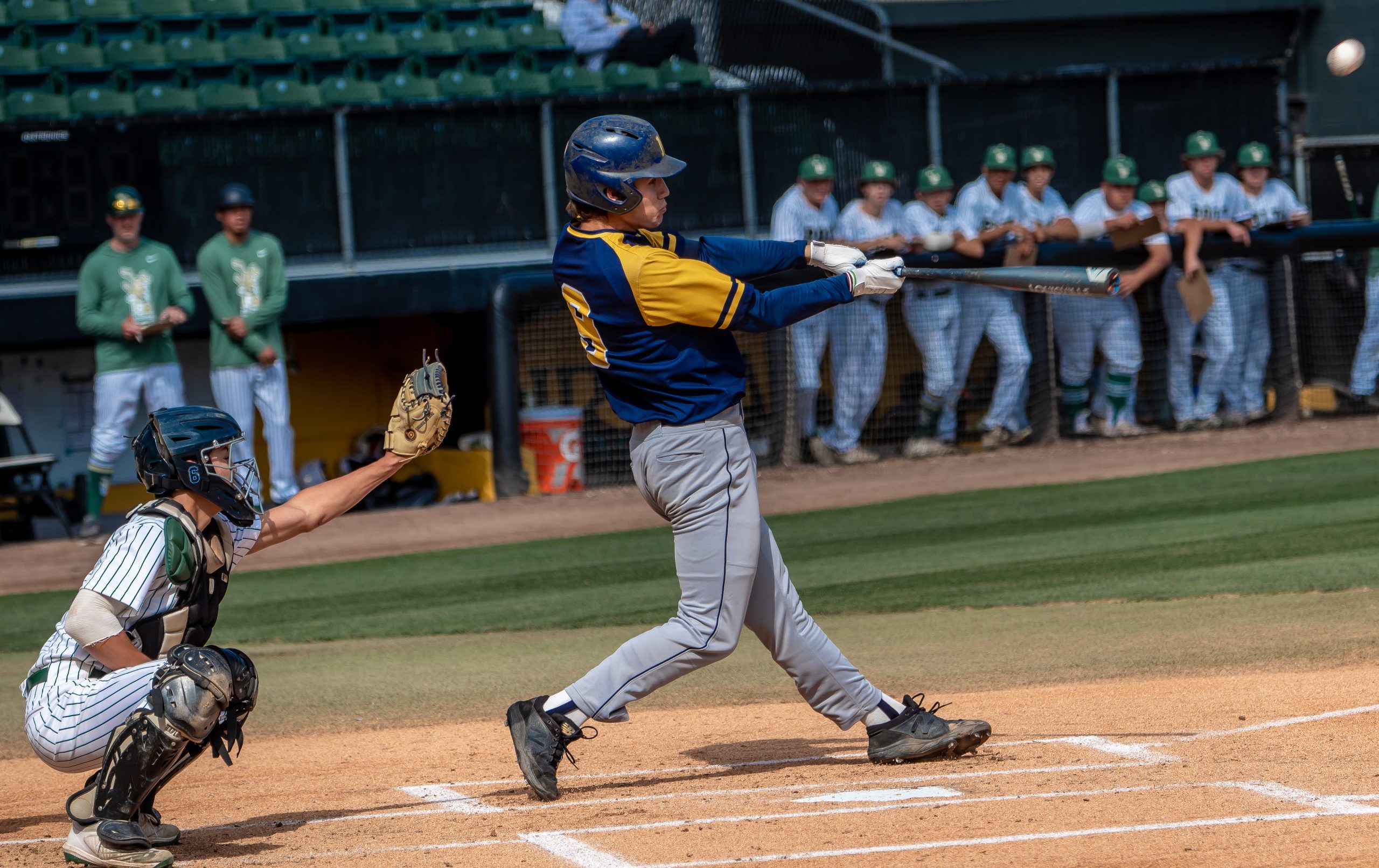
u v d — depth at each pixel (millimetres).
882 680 16641
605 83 42594
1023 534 27750
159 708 9266
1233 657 16484
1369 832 9203
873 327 36594
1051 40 54000
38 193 34344
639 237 11234
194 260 35688
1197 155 37344
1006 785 11016
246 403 32969
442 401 10688
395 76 40938
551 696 11586
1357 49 39781
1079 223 37219
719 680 17766
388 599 25422
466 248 37344
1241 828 9430
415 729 15297
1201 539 25625
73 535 34344
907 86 39531
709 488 11102
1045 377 38219
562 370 36719
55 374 38531
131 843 9445
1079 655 17312
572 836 10117
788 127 39062
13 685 19484
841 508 32281
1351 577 21188
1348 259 39844
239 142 35656
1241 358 38969
